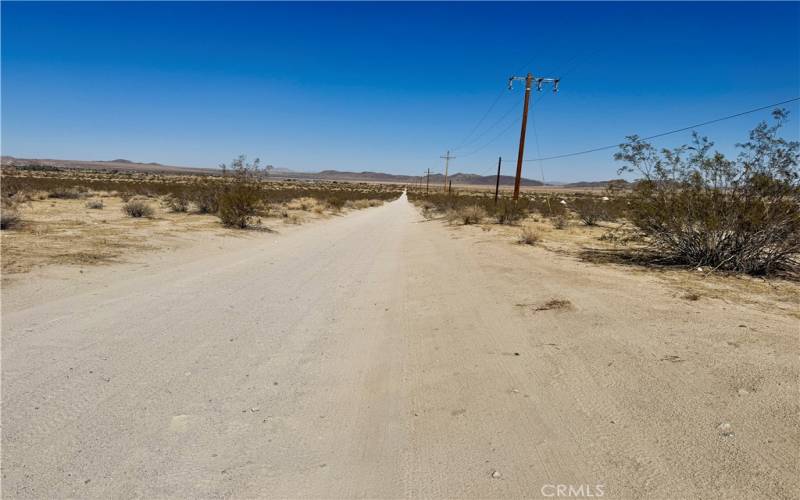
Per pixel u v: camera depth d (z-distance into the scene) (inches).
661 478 127.5
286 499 121.9
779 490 119.8
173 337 243.0
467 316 296.2
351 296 358.6
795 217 394.6
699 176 437.1
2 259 390.3
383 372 210.4
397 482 129.9
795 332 234.2
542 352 223.8
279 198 1701.5
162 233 639.1
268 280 401.7
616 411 164.7
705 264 440.8
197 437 150.1
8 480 125.1
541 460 139.0
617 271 421.7
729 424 150.8
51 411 161.9
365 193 3757.4
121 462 134.9
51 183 1728.6
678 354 207.8
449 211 1295.5
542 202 1676.9
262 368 209.3
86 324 255.1
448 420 165.0
